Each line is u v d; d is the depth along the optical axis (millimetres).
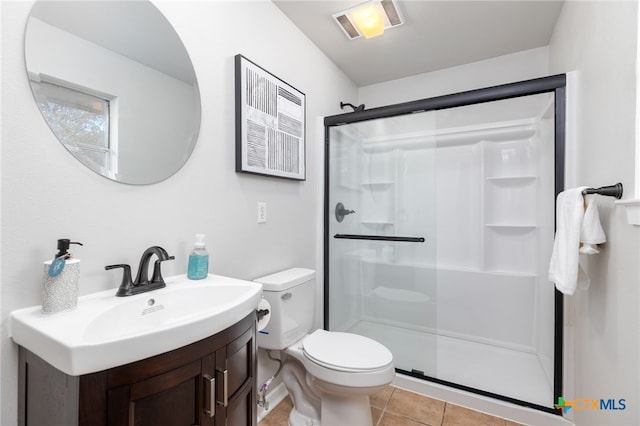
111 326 791
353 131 2137
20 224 755
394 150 2008
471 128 2482
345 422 1311
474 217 2525
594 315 1198
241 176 1462
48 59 810
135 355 613
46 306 739
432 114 1879
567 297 1538
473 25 1934
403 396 1757
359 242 2129
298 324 1570
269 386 1648
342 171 2176
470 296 2451
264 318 1403
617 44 1000
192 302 1004
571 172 1480
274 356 1627
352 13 1765
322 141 2180
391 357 1329
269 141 1599
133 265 1002
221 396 793
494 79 2350
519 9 1776
